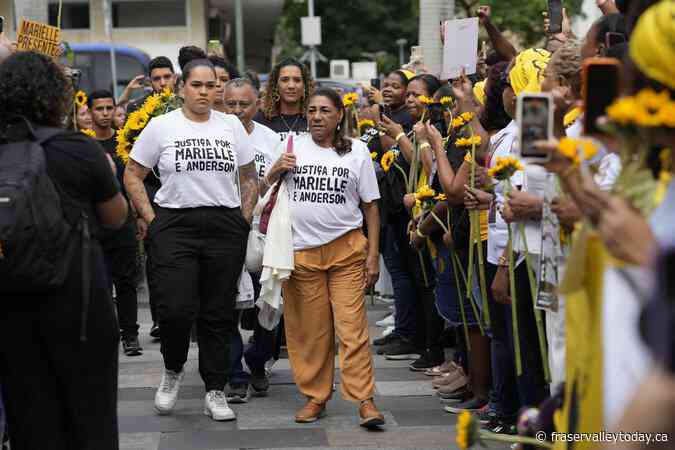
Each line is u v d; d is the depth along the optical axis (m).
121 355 12.73
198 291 9.70
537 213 6.45
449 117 11.00
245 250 9.76
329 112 9.44
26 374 6.44
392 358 12.33
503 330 8.41
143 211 9.58
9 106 6.39
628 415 2.61
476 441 5.11
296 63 11.64
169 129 9.49
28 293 6.30
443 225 9.62
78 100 13.27
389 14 52.72
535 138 4.41
